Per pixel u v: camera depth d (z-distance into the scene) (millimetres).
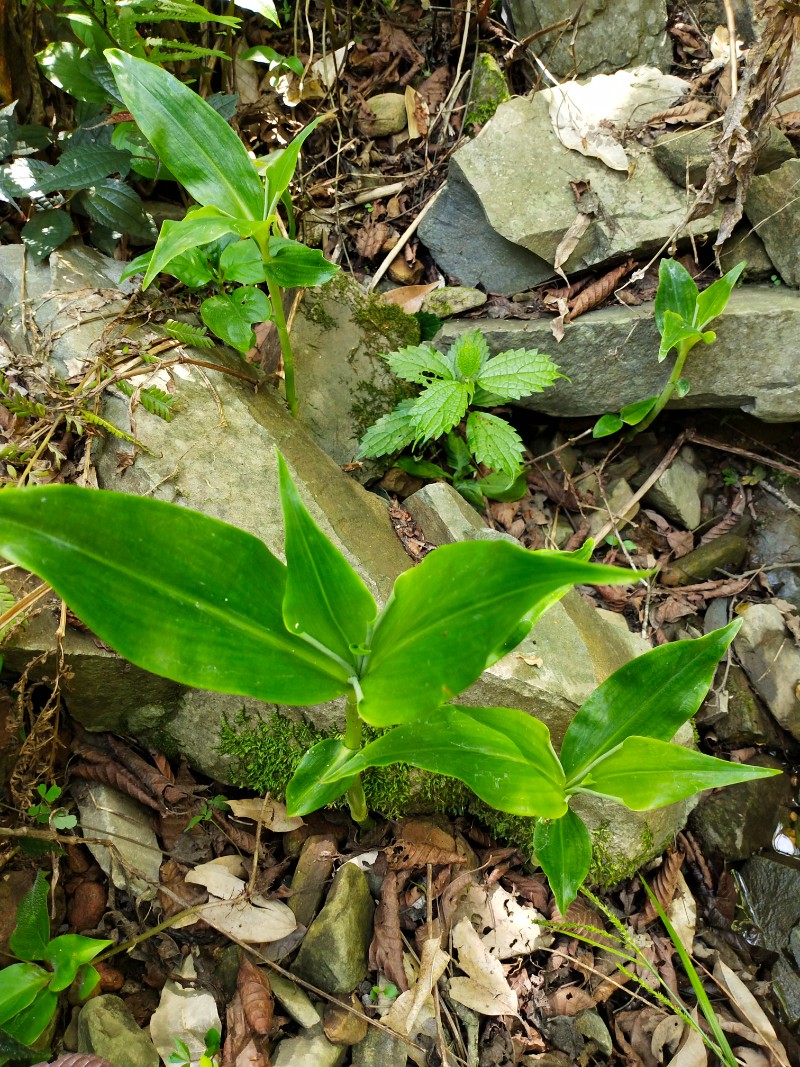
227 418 619
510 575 321
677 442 829
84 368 598
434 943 552
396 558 647
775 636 768
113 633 340
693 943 639
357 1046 533
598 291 757
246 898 554
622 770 463
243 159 561
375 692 354
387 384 736
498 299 789
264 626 375
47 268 664
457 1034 542
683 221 727
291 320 720
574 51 804
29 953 484
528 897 614
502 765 441
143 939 534
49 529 328
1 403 568
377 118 842
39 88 727
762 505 841
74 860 551
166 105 546
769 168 744
